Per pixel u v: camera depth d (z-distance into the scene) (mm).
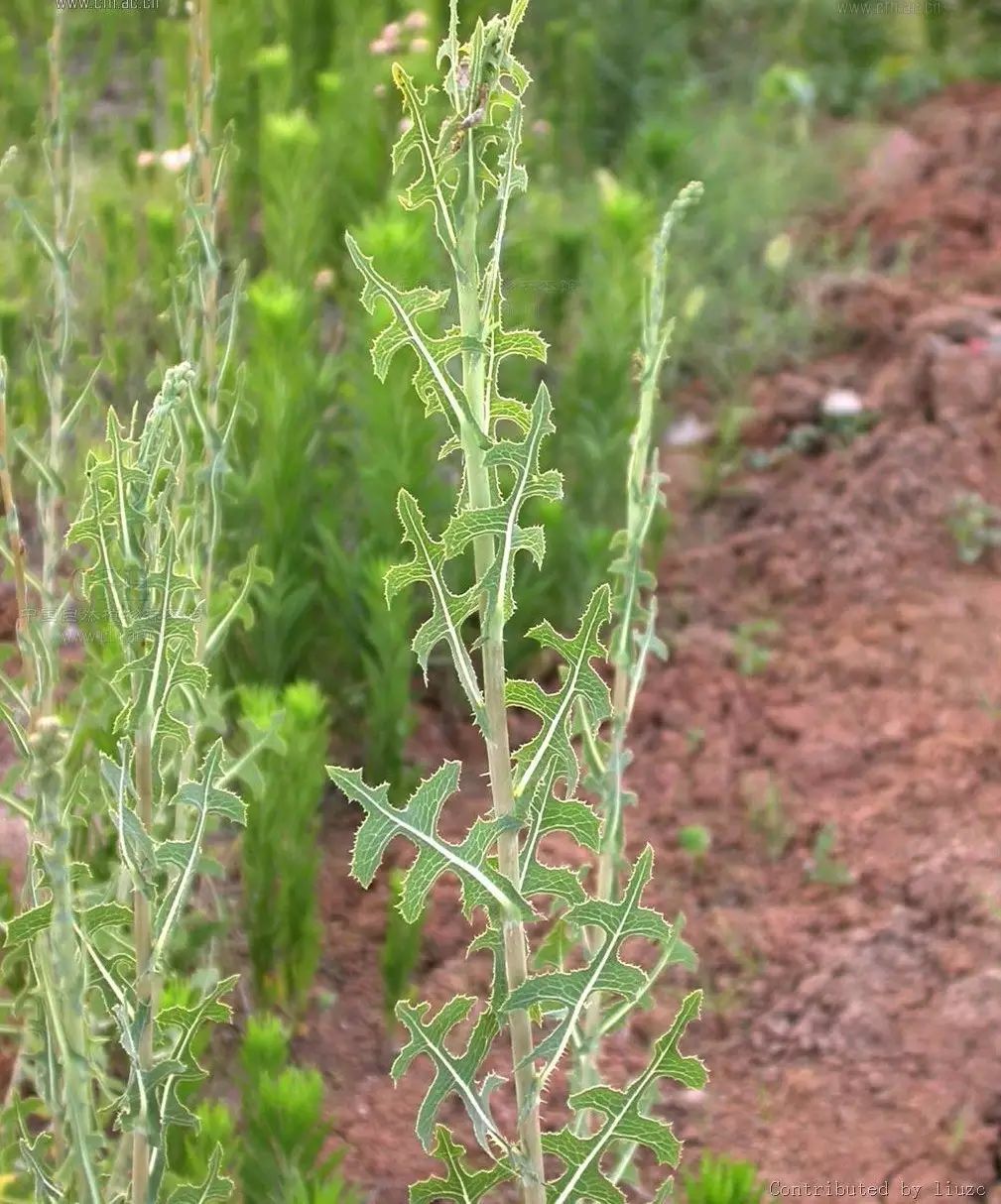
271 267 4207
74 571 2596
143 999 1488
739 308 5266
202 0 2670
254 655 3314
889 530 4398
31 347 2518
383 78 4648
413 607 3484
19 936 1400
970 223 5926
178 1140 2096
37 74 4855
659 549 4062
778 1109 2697
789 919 3105
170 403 1451
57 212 2740
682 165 5570
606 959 1439
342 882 3205
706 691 3797
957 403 4773
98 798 2189
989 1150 2580
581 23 6227
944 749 3553
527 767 1457
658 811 3418
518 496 1340
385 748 3273
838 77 7051
